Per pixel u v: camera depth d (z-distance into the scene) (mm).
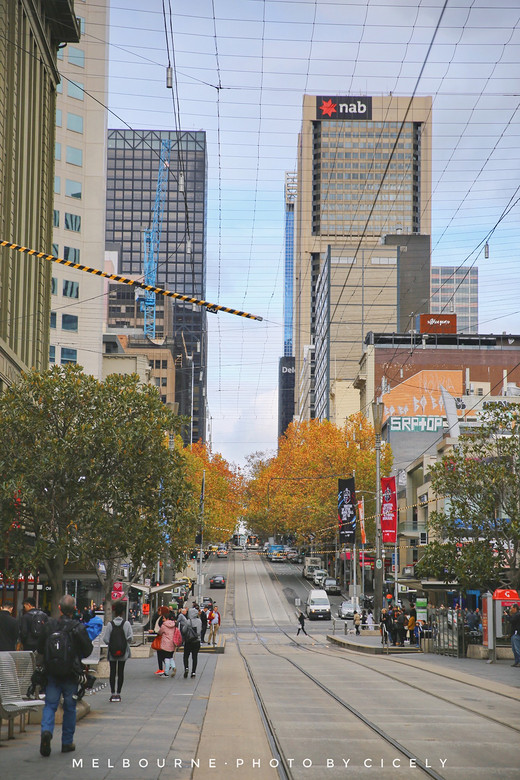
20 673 13875
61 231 92500
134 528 33656
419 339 123938
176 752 12609
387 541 59469
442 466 40969
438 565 40938
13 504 32625
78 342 92500
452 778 11227
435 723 15906
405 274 171375
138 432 33875
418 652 43156
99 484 33094
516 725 15648
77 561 36062
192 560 106062
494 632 32594
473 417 96750
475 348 120688
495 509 40562
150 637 44969
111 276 16781
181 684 23266
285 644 55812
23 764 11594
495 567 39656
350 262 172250
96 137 95375
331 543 101938
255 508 127688
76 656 12375
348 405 157125
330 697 20359
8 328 41375
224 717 16422
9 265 41000
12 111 41250
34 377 34469
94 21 96000
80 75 95125
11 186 41219
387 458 99062
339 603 93375
